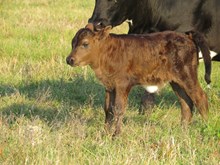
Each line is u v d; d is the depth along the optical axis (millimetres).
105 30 11648
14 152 10141
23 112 13578
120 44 11930
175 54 12297
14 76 17062
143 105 14039
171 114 13836
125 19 13703
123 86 12000
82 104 14742
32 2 33750
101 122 12805
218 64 18844
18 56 19922
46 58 19797
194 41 12547
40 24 25625
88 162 9922
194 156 10086
